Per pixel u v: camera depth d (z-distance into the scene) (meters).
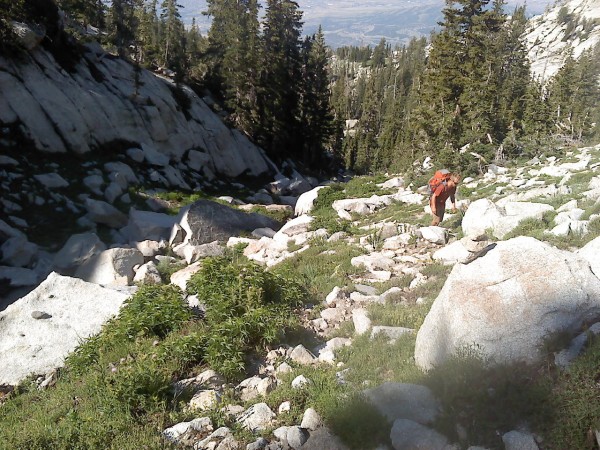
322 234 17.84
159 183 32.75
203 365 8.40
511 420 5.05
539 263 5.95
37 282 17.69
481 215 13.61
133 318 10.21
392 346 7.73
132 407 7.03
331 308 10.55
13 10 30.77
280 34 56.31
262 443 5.89
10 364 10.87
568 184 17.81
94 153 31.16
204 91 57.53
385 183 33.75
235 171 46.44
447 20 47.75
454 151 32.53
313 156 64.75
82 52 37.97
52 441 6.61
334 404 6.14
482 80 44.50
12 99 27.98
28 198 23.95
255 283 10.38
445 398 5.54
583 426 4.65
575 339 5.40
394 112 89.50
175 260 19.64
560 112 57.50
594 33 142.38
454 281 6.28
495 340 5.66
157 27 68.25
